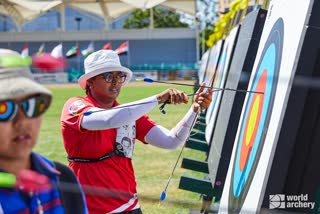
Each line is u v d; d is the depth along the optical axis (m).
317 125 3.60
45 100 2.52
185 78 26.52
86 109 4.51
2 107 2.41
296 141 3.61
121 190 4.66
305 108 3.60
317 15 3.60
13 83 2.43
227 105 6.69
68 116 4.57
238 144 5.41
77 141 4.57
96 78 4.71
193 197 7.54
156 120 14.62
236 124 5.90
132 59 49.84
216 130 7.55
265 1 6.30
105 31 49.16
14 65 2.34
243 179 4.56
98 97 4.77
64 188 2.76
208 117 10.69
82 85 4.83
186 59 49.94
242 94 5.87
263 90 4.56
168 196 7.56
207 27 48.84
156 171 9.71
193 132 10.73
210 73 15.96
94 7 49.59
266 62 4.75
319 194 3.63
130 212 4.64
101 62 4.68
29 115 2.48
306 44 3.60
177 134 4.86
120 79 4.75
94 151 4.58
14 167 2.59
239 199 4.51
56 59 2.43
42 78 8.34
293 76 3.60
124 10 49.72
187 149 12.04
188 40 49.94
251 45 5.90
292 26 3.98
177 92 4.46
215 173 6.03
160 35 49.94
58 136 14.07
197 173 9.51
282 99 3.73
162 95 4.44
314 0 3.61
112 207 4.57
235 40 8.12
